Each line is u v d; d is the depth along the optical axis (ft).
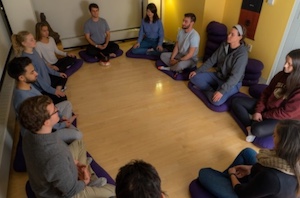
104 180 5.00
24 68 5.51
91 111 8.23
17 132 7.29
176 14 12.43
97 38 11.66
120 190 2.56
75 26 12.42
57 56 10.75
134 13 13.38
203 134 7.24
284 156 3.56
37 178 3.79
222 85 7.97
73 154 5.26
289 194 3.61
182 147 6.78
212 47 10.78
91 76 10.37
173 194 5.53
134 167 2.63
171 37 13.51
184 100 8.79
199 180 5.39
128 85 9.71
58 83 9.02
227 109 8.13
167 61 10.71
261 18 9.21
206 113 8.11
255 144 6.80
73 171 4.08
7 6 9.79
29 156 3.60
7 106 7.02
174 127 7.51
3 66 8.23
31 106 3.44
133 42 13.70
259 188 3.78
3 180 5.36
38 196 4.14
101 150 6.68
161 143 6.92
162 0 12.89
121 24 13.42
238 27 7.49
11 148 6.48
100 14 12.64
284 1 8.17
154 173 2.61
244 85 9.50
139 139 7.06
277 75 6.68
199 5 10.66
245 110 7.38
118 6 12.81
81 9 12.09
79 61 11.16
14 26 10.32
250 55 10.24
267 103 6.79
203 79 8.89
